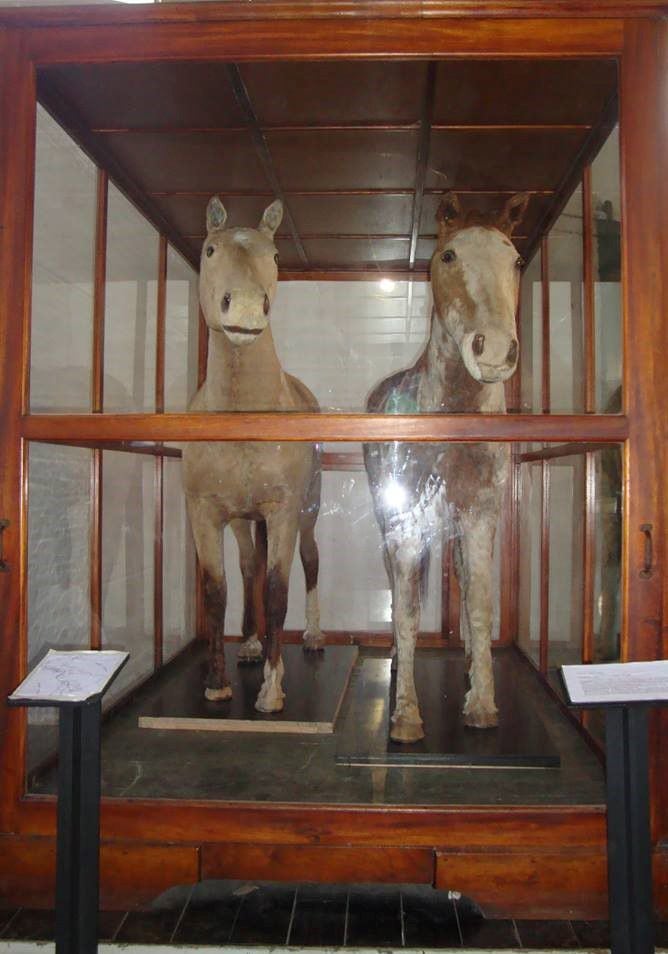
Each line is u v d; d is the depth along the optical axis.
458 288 1.33
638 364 1.18
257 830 1.19
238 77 1.29
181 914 1.20
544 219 1.68
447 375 1.39
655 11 1.19
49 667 0.99
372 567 1.81
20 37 1.25
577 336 1.51
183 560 1.99
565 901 1.16
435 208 1.74
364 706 1.64
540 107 1.36
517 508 1.72
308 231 1.78
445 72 1.26
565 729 1.51
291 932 1.15
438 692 1.63
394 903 1.23
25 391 1.24
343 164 1.59
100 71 1.27
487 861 1.16
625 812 0.94
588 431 1.19
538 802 1.21
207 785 1.28
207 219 1.52
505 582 1.79
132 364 1.73
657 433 1.18
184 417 1.25
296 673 1.77
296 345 1.73
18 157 1.23
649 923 0.93
